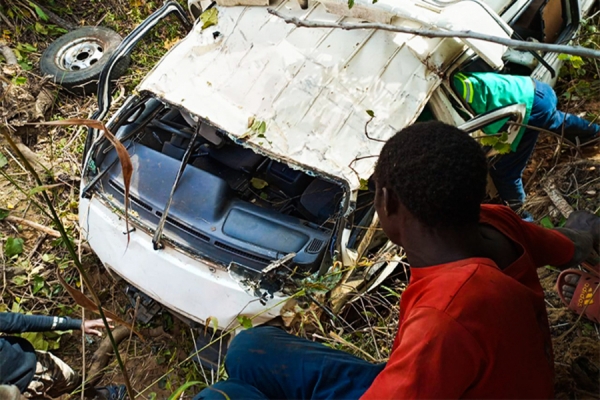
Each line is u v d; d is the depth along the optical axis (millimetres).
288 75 2781
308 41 2854
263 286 2578
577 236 1843
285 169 3086
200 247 2742
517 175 3244
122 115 3072
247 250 2680
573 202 3303
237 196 3047
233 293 2625
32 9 5281
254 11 3055
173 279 2748
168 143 3232
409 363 1234
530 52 3207
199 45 3020
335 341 2838
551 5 3527
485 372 1242
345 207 2520
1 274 3699
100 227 2961
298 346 1994
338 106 2672
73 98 4750
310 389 1920
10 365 2424
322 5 2963
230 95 2807
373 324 3059
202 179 2865
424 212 1314
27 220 3908
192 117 2805
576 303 2490
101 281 3691
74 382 2902
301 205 3000
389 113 2629
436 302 1266
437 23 2676
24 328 2629
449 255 1352
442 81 2711
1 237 3914
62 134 4547
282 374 1954
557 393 2320
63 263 3754
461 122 2842
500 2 3131
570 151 3744
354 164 2555
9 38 5137
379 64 2723
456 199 1288
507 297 1270
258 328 2150
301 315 2629
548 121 3105
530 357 1294
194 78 2910
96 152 3078
